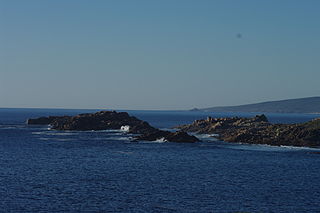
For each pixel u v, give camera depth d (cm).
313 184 7056
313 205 5684
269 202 5806
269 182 7194
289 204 5716
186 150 11969
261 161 9762
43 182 6988
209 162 9544
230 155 10856
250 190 6525
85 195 6091
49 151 11650
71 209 5381
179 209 5419
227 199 5938
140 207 5494
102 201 5766
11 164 9050
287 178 7588
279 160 9956
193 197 6034
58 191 6319
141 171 8200
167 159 10006
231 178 7519
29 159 9912
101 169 8425
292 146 13038
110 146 13088
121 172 8062
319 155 10988
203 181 7206
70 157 10319
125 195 6106
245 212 5316
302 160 9988
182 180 7275
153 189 6512
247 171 8312
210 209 5431
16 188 6488
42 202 5688
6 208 5384
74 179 7281
